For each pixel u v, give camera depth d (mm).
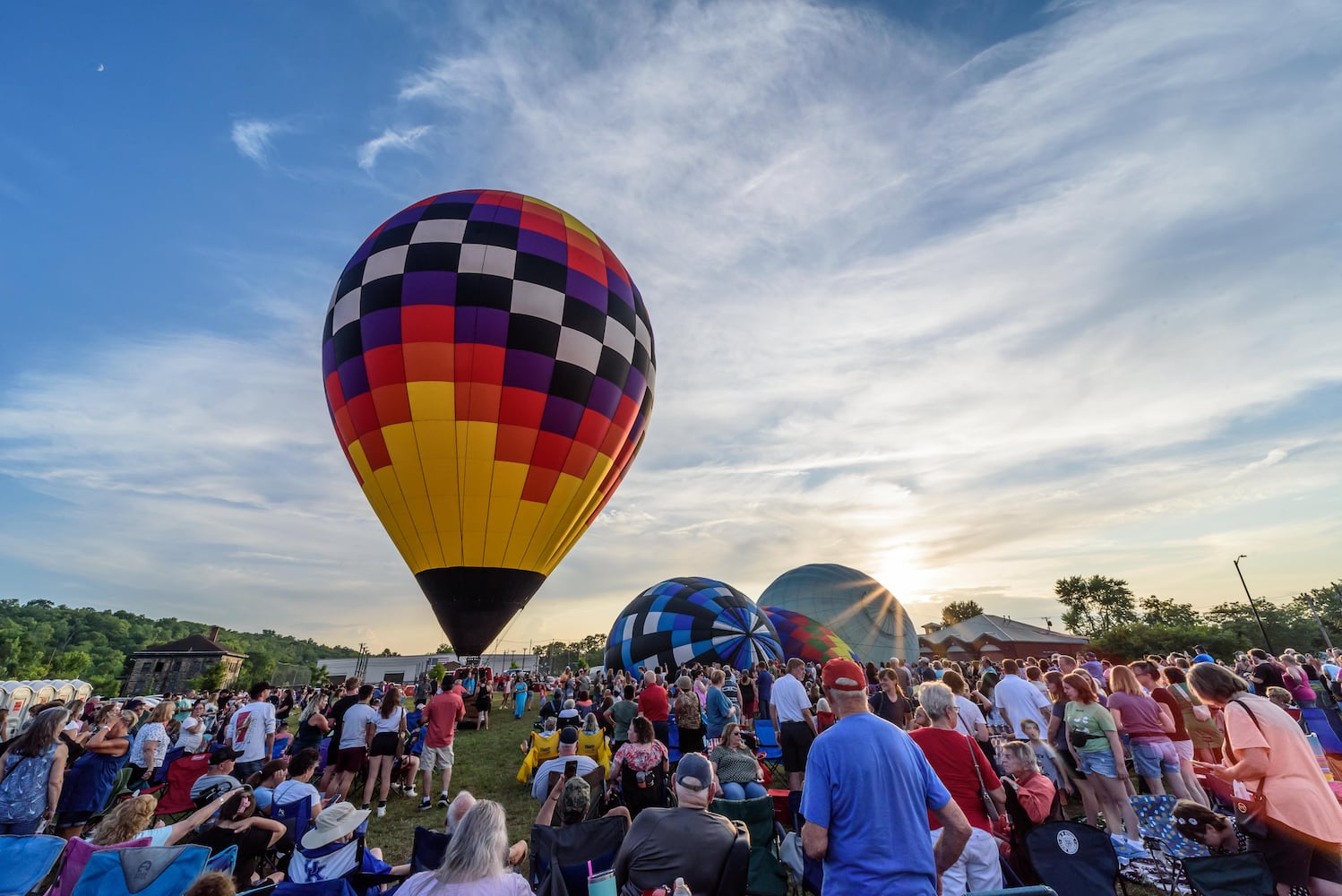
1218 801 5879
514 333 13773
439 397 13266
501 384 13523
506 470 13516
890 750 2613
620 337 15414
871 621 32844
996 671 8414
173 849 3748
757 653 21344
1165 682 7172
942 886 3615
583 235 16344
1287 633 65375
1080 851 3771
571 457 14289
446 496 13352
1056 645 49250
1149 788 5680
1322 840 3453
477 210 15125
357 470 14250
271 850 5188
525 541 13953
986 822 3750
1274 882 3588
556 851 4098
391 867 4555
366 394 13555
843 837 2506
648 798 5457
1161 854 4680
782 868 4574
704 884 3213
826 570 35062
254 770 7543
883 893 2338
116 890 3602
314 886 3631
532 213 15648
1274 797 3662
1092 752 5547
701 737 8703
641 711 8711
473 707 15781
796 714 7426
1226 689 4039
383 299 13773
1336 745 7180
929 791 2623
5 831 5039
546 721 8062
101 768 6207
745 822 4676
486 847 2816
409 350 13383
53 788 5250
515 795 8391
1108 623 75062
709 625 21766
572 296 14711
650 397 16984
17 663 90438
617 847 4203
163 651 85562
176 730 9742
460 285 13852
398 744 7824
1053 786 4359
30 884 3777
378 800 8164
